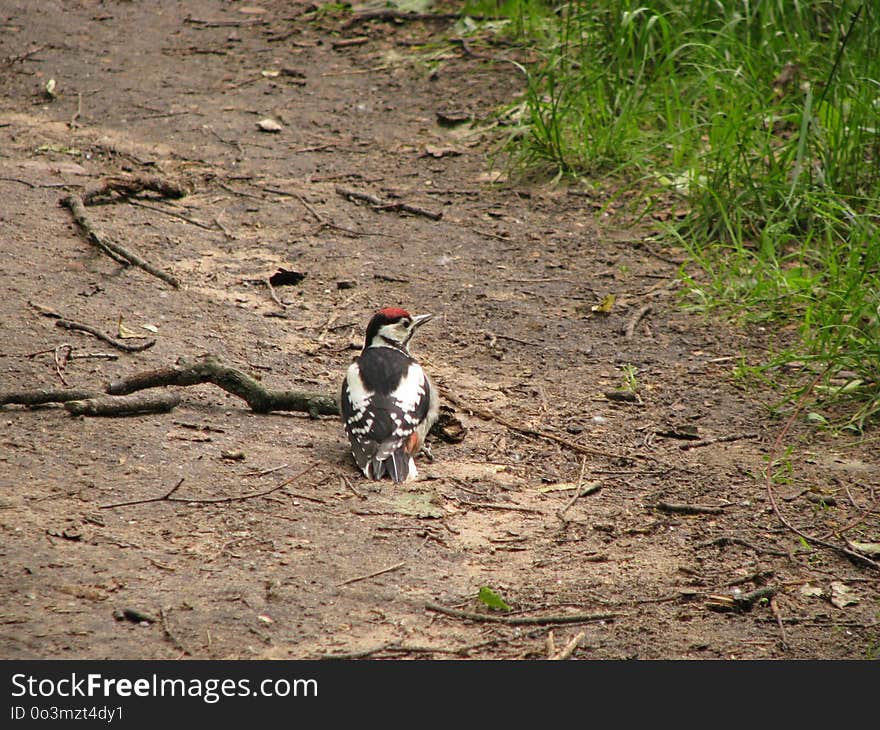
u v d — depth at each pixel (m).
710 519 8.92
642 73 16.39
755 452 10.02
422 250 13.98
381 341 10.32
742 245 13.93
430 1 22.47
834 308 12.05
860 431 10.30
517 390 10.94
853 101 14.27
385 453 8.83
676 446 10.05
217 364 9.94
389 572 7.84
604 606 7.71
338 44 21.09
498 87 19.06
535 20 20.61
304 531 8.23
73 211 13.70
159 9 22.86
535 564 8.14
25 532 7.80
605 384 11.14
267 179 15.75
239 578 7.59
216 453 9.18
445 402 10.53
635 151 15.73
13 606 7.06
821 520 8.95
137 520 8.13
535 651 7.21
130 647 6.84
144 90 18.77
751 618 7.72
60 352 10.51
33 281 11.94
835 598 7.97
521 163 16.42
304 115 18.09
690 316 12.60
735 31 17.14
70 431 9.23
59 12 22.28
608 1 18.02
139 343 10.88
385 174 16.12
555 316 12.52
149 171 15.66
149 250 13.24
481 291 13.01
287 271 12.95
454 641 7.23
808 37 16.52
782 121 15.99
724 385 11.20
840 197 13.09
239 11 22.92
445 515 8.66
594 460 9.75
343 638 7.12
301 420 9.99
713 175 14.65
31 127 16.89
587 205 15.30
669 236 14.34
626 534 8.64
